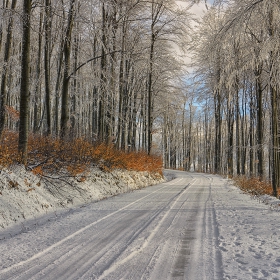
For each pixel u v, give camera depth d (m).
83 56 17.91
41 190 9.76
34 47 22.55
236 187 19.62
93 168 14.59
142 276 4.16
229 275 4.13
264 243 5.79
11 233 6.74
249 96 28.20
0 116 15.55
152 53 23.62
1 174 8.50
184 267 4.52
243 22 9.76
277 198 14.58
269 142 16.84
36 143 11.31
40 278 4.09
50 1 14.30
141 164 21.28
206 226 7.36
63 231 6.82
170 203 11.21
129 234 6.54
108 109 18.38
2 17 10.59
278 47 10.19
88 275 4.19
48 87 15.55
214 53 11.30
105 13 17.00
